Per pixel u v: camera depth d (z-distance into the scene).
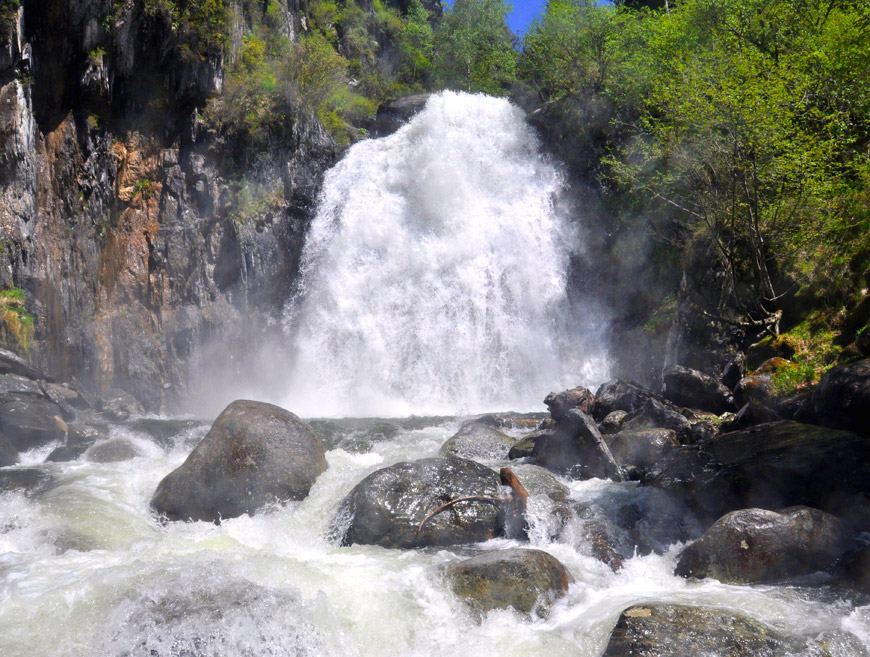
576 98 24.98
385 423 14.94
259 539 8.41
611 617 5.98
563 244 23.83
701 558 7.04
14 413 13.33
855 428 8.70
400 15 47.66
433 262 23.66
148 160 22.83
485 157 25.45
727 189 14.77
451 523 8.22
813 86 15.05
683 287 17.30
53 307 20.25
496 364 22.95
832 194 13.95
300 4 34.72
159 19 22.03
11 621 5.80
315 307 24.00
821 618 5.87
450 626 6.09
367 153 26.25
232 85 24.44
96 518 8.64
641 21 26.77
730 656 5.27
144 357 21.98
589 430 10.63
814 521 6.99
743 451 8.98
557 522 8.28
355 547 7.98
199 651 5.50
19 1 19.41
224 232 23.58
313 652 5.70
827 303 12.98
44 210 20.50
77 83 21.03
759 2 18.27
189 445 13.18
